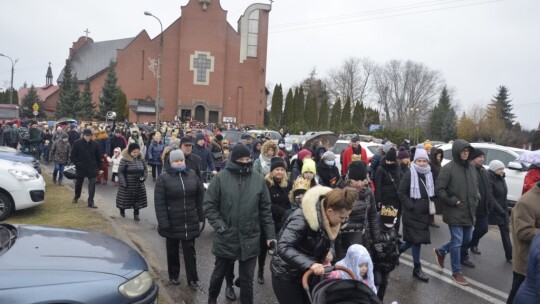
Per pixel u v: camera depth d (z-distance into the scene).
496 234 9.90
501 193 7.70
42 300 3.30
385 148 9.62
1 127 23.91
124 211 9.60
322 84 88.56
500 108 72.62
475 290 6.14
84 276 3.61
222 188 4.81
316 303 3.06
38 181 9.19
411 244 6.64
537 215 4.46
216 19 56.47
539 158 5.81
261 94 59.00
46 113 77.38
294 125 48.19
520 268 4.58
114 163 14.86
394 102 84.06
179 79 56.06
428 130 74.31
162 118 56.34
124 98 53.66
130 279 3.83
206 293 5.64
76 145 9.95
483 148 12.99
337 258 4.39
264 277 6.40
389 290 6.03
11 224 4.55
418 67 82.50
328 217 3.66
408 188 6.44
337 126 50.53
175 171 5.62
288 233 3.68
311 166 5.73
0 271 3.40
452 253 6.35
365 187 4.85
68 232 4.54
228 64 57.72
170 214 5.58
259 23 58.22
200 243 8.00
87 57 81.31
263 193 4.94
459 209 6.23
